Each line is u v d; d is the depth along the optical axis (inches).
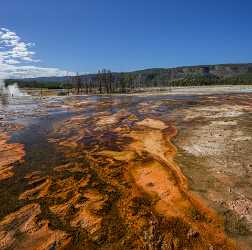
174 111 1360.7
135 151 679.7
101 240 343.6
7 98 2834.6
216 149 640.4
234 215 373.1
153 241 336.8
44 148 748.0
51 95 3218.5
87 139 830.5
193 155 612.4
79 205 428.1
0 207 432.8
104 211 406.9
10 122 1223.5
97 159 636.1
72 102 2175.2
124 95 2871.6
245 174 493.0
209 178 486.9
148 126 987.3
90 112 1482.5
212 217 372.5
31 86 4785.9
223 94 2357.3
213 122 975.0
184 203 411.8
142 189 468.1
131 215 392.2
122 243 336.2
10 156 681.6
